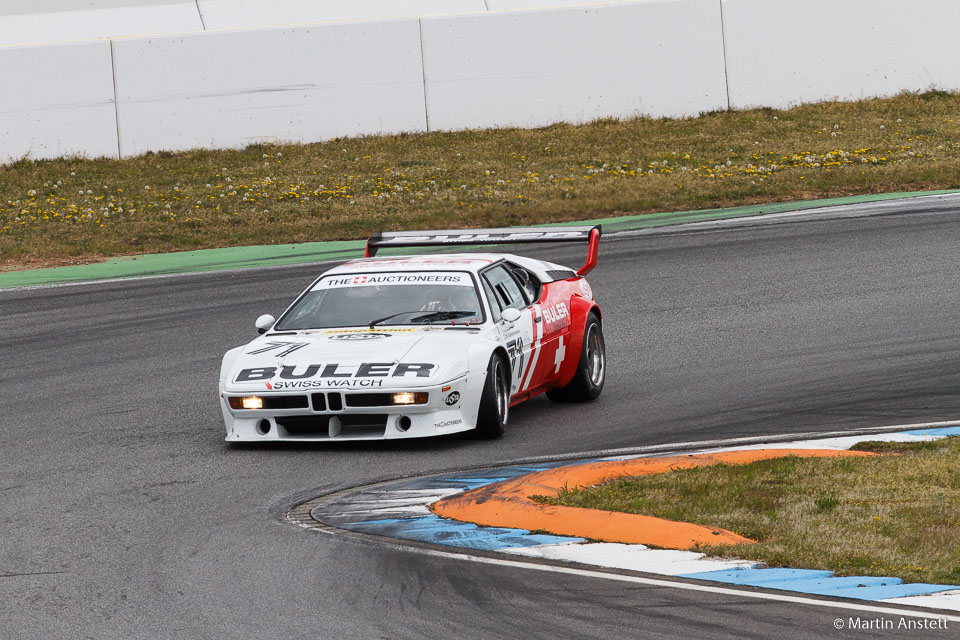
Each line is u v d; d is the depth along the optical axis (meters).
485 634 16.06
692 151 103.12
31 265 69.31
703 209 79.19
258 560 19.83
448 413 29.53
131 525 22.48
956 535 19.83
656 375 39.72
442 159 104.19
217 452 29.56
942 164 90.56
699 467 25.73
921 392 35.34
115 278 63.22
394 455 28.94
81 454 29.73
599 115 115.38
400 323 32.22
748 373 39.28
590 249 39.19
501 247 68.19
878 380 37.31
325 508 23.59
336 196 90.44
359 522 22.20
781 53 117.00
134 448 30.33
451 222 78.56
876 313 47.88
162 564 19.73
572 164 100.94
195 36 109.69
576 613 16.75
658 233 69.75
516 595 17.59
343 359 30.00
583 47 114.44
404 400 28.97
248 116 111.06
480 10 120.38
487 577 18.47
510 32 113.69
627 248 65.25
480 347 30.52
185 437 31.62
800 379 38.03
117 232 78.44
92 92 108.12
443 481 25.75
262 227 78.56
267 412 29.45
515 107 114.50
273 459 28.58
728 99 116.62
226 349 45.47
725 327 46.84
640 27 114.81
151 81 109.19
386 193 91.12
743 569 18.42
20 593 18.28
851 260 58.59
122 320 52.06
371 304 33.09
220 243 74.50
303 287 57.88
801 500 22.39
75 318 52.91
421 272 33.94
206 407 35.97
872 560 18.62
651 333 46.47
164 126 109.81
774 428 31.48
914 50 118.44
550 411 35.03
